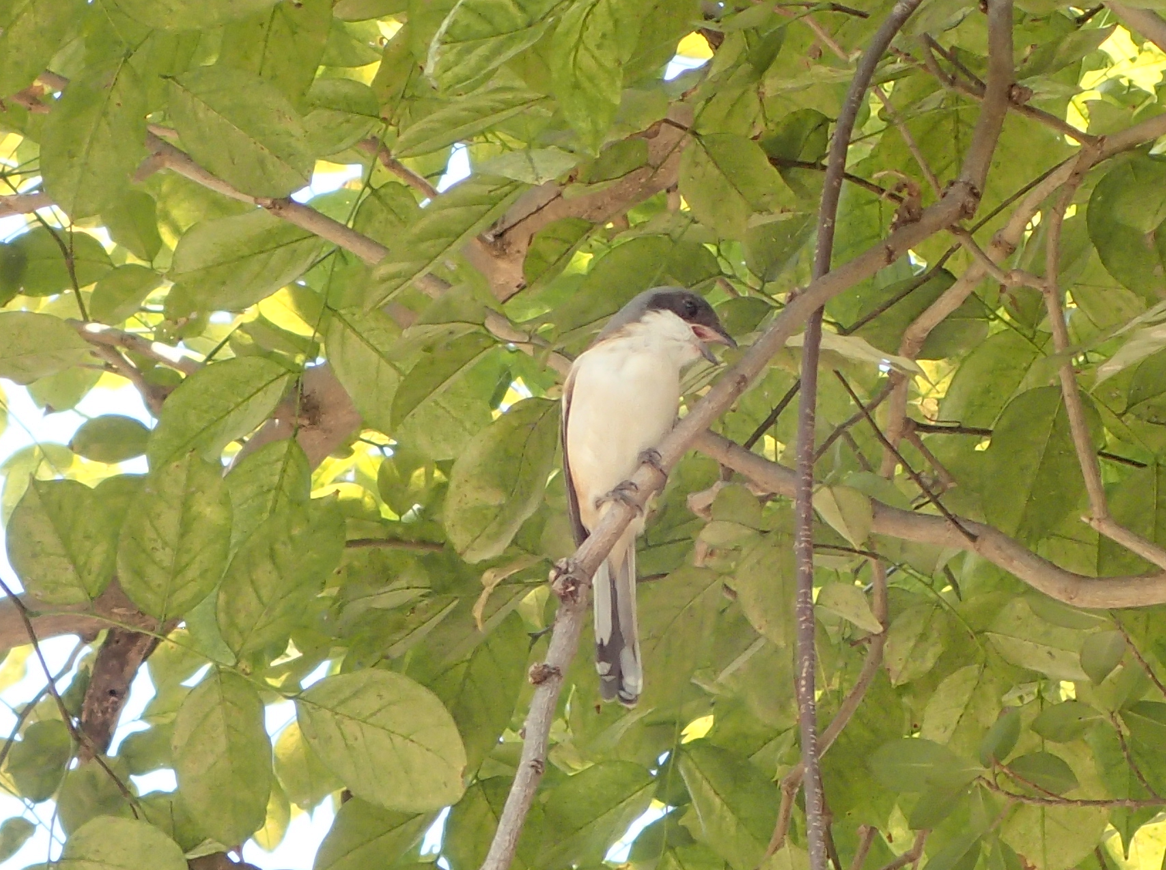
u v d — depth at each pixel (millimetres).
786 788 8430
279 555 7656
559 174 6500
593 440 9711
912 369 7020
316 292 11156
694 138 7984
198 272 8852
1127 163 8055
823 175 9211
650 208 11805
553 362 10242
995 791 7766
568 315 9273
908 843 11828
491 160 6613
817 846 4629
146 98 7684
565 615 5789
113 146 7645
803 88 8891
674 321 9844
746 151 7926
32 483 7625
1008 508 7867
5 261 10453
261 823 7348
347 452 11367
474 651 9062
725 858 8641
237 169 7863
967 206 7562
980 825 7695
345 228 8500
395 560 9898
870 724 9266
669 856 9062
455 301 7387
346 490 11930
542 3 5332
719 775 8836
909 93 9734
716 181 8055
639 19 6895
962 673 8859
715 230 8219
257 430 10281
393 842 8445
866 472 8422
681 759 8961
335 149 9016
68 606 7648
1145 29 7621
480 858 8742
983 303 9375
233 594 7602
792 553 7328
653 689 8320
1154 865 10906
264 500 8914
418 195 11484
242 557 7641
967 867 7645
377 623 9422
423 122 7047
